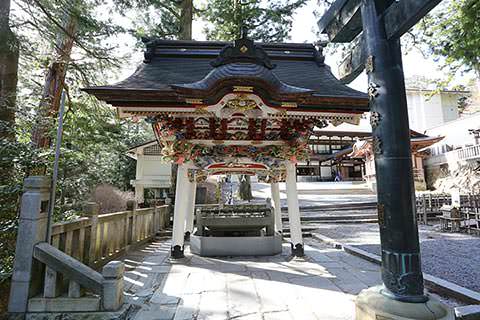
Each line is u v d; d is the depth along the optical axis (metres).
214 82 4.12
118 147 15.81
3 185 3.93
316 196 19.89
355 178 33.75
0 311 3.38
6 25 5.78
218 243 6.01
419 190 22.72
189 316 3.10
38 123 5.75
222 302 3.48
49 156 4.64
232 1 11.67
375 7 2.94
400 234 2.53
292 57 6.18
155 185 16.66
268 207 6.91
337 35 3.83
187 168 5.90
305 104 4.59
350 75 3.69
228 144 6.12
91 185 11.84
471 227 9.27
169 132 5.46
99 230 4.89
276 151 6.10
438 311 2.32
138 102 4.49
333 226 11.23
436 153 24.53
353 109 4.70
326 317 3.06
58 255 3.19
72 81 8.80
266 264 5.31
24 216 3.21
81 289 3.22
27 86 8.84
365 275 4.60
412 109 31.41
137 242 6.89
